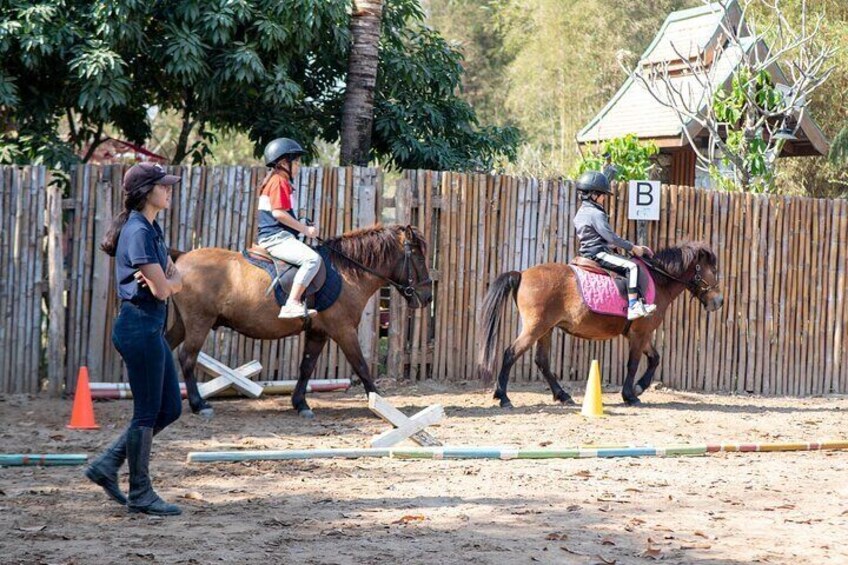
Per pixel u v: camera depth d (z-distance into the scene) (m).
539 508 6.72
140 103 16.05
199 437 9.23
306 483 7.41
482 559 5.46
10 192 11.54
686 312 13.72
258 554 5.45
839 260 14.30
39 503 6.57
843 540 6.08
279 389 11.89
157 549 5.52
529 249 13.18
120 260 6.01
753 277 13.96
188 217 12.12
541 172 28.73
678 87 20.03
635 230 13.66
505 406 11.41
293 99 14.41
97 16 13.15
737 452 9.16
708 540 6.00
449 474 7.85
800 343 14.16
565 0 35.34
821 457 9.12
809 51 19.91
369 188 12.59
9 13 13.31
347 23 14.93
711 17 20.44
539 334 11.37
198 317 10.27
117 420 10.11
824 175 25.84
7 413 10.35
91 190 11.77
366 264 10.53
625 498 7.10
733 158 16.19
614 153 16.09
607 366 13.52
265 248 10.20
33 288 11.57
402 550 5.60
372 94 14.66
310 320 10.34
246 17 13.72
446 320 12.89
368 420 10.42
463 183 12.90
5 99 13.04
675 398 12.91
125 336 6.05
